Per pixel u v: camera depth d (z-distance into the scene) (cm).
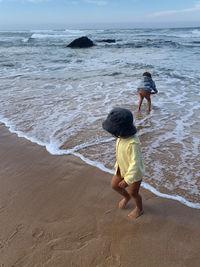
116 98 713
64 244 233
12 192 311
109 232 248
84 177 343
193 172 352
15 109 621
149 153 405
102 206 286
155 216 270
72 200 296
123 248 229
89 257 220
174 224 259
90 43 2555
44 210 279
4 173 354
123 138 236
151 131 491
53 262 215
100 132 484
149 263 215
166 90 803
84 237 242
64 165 373
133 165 229
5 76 1018
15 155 403
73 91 793
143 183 327
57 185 326
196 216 270
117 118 218
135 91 784
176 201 294
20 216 270
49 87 844
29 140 454
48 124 526
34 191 313
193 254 223
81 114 585
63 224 258
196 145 430
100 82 912
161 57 1592
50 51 2034
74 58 1595
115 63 1362
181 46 2305
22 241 237
